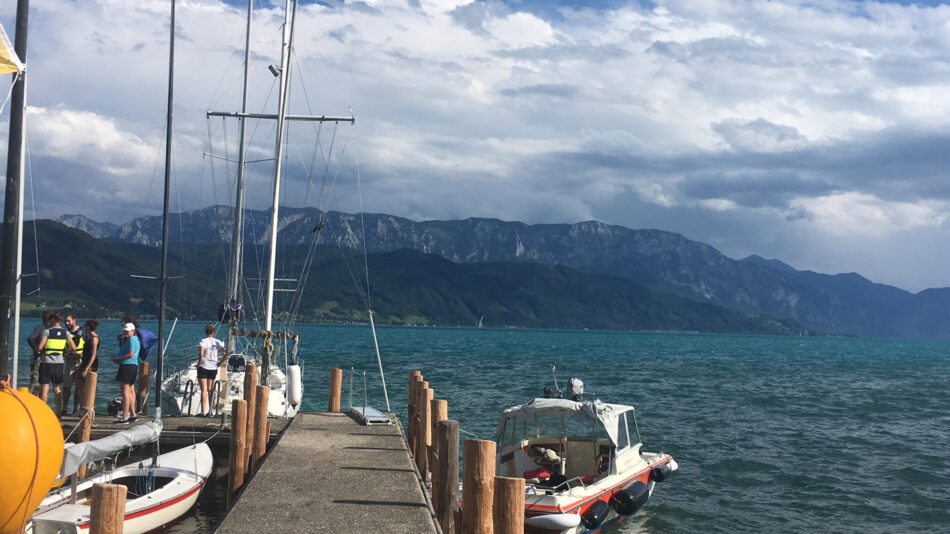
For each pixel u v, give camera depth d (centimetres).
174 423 1688
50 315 1656
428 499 1003
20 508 740
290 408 2117
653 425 2942
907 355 13975
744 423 3105
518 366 6756
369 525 877
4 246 907
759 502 1792
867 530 1591
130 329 1675
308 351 8719
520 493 703
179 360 4831
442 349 10612
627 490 1454
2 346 888
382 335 19138
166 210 1488
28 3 970
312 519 896
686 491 1869
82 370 1680
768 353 13138
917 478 2077
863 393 4856
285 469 1166
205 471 1375
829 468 2188
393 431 1566
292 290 2661
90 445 1075
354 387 3969
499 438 1552
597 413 1468
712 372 6738
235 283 2708
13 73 877
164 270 1417
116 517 702
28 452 737
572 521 1265
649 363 8175
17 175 931
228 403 1961
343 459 1252
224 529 848
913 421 3381
